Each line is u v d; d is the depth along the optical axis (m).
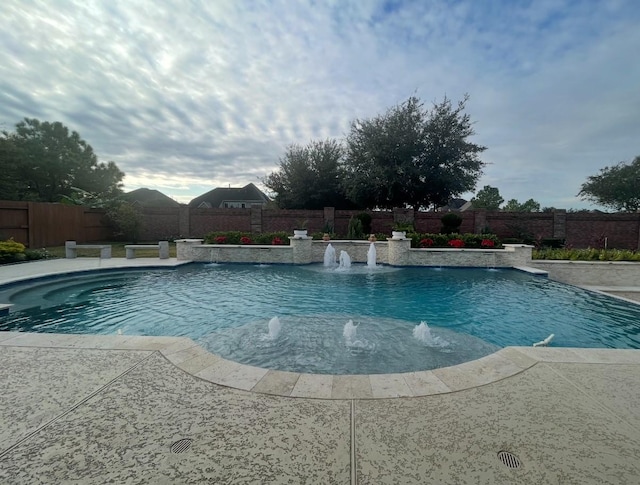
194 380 2.80
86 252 14.63
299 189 23.41
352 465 1.78
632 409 2.40
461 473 1.72
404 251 12.32
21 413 2.27
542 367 3.13
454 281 9.52
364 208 22.31
